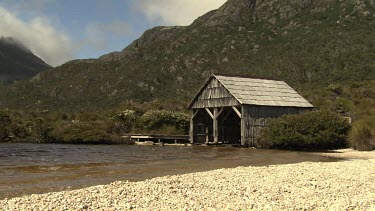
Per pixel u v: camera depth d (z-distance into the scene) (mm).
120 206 10648
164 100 65562
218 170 17688
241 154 27688
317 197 12250
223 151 30578
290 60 98062
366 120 32469
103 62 142875
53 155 26141
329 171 17594
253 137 35156
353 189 13562
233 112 43000
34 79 127000
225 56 118312
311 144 31625
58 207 10305
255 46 121312
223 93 37500
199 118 42312
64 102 106688
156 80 112500
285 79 87375
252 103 35125
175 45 139000
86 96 109938
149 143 42562
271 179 15281
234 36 131125
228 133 42562
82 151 30047
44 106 101625
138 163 21422
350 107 49969
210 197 11969
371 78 76750
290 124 33250
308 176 16141
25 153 27516
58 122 50938
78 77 124188
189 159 23875
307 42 107875
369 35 100938
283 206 10977
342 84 68375
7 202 10750
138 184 13672
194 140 42031
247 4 151625
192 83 107125
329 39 104500
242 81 38438
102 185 13438
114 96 107625
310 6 136750
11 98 107500
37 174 16797
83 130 42844
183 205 10945
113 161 22406
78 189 13180
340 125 32594
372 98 56656
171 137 43281
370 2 120875
